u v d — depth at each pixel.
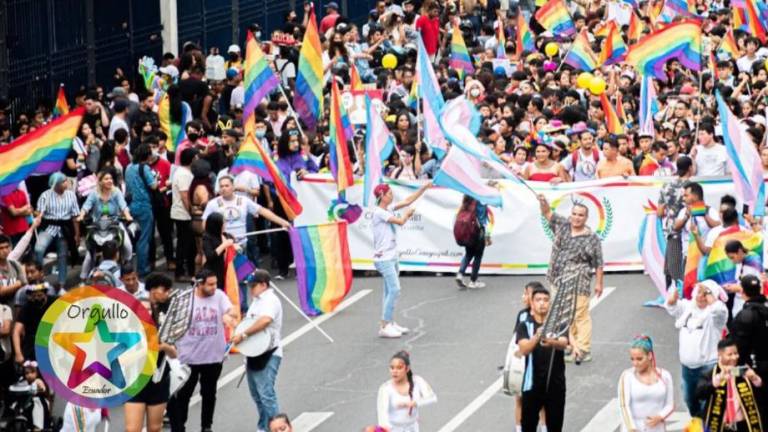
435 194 30.55
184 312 22.64
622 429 21.27
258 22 48.41
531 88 37.16
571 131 32.41
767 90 36.50
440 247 30.59
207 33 45.62
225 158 31.22
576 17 47.00
